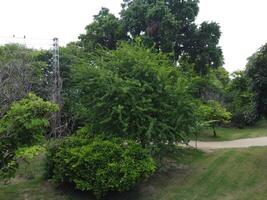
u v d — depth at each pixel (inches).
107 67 586.2
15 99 652.1
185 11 1115.3
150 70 574.6
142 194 511.2
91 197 496.1
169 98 579.8
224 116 1092.5
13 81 720.3
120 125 553.0
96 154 479.2
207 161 677.9
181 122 577.0
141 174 494.0
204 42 1134.4
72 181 499.5
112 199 495.2
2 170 412.5
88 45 1121.4
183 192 519.2
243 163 657.0
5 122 401.4
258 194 513.3
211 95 1370.6
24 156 414.6
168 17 1053.2
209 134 1143.0
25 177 557.9
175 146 605.0
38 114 406.6
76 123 746.8
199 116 636.1
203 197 502.0
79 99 607.8
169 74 605.6
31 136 410.0
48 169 536.7
